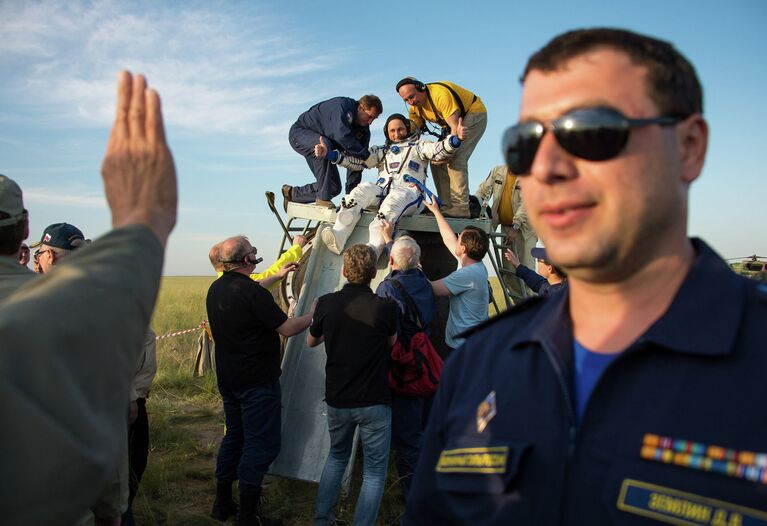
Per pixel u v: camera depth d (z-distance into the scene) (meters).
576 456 1.06
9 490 0.85
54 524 0.89
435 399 1.46
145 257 1.04
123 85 1.17
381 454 4.22
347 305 4.21
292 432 5.15
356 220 5.83
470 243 5.03
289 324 4.61
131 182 1.13
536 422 1.15
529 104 1.15
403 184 6.05
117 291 0.97
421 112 6.66
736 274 1.09
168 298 24.00
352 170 6.52
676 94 1.09
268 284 5.30
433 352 4.58
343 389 4.17
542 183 1.11
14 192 2.05
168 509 4.89
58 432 0.87
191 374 9.18
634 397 1.03
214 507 4.81
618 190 1.05
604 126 1.04
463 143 6.62
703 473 0.92
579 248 1.08
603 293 1.15
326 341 4.27
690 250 1.16
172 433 6.57
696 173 1.14
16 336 0.87
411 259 4.73
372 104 6.00
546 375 1.18
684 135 1.12
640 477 0.97
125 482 2.64
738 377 0.95
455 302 4.98
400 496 5.08
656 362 1.03
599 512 1.00
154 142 1.15
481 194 7.78
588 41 1.12
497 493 1.16
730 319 1.00
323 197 6.34
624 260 1.09
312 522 4.77
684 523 0.91
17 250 2.11
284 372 5.32
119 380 0.97
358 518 4.10
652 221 1.07
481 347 1.39
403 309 4.57
